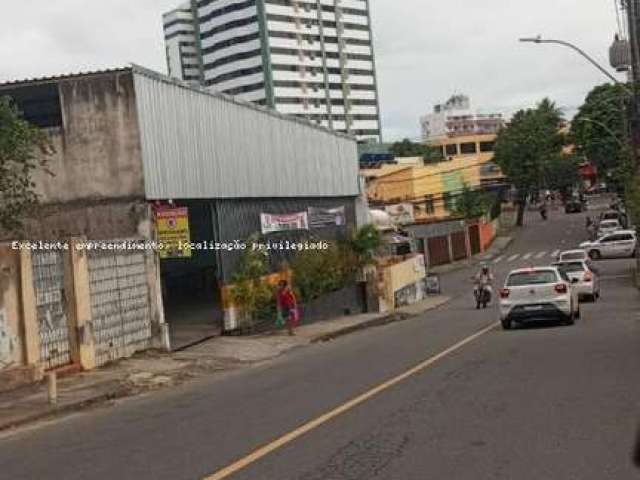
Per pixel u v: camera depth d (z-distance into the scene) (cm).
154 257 2172
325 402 1164
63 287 1803
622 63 3819
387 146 11950
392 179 7731
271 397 1282
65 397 1484
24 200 1917
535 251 7056
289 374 1616
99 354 1902
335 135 3816
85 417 1308
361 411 1059
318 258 3297
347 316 3438
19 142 1769
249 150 2862
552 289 2228
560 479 687
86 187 2200
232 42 14462
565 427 891
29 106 2375
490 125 16612
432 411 1025
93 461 886
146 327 2125
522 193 9100
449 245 6900
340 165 3862
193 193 2430
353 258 3728
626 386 1137
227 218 2680
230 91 14525
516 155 8969
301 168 3356
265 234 2942
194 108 2483
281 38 14238
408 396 1156
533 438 845
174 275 3109
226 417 1116
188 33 15188
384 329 2842
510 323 2272
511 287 2262
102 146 2192
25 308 1647
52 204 2211
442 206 7931
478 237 7425
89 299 1872
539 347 1688
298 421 1023
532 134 9056
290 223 3158
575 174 10444
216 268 2852
